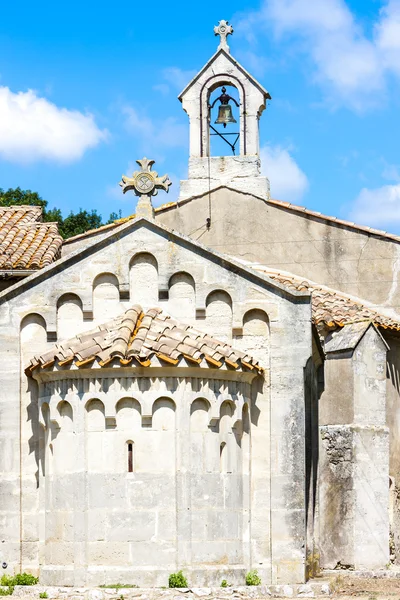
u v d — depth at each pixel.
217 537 26.36
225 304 27.70
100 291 27.83
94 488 26.09
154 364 25.88
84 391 26.23
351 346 34.72
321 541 34.28
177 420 26.03
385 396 35.75
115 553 25.94
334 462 34.47
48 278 27.84
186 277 27.81
